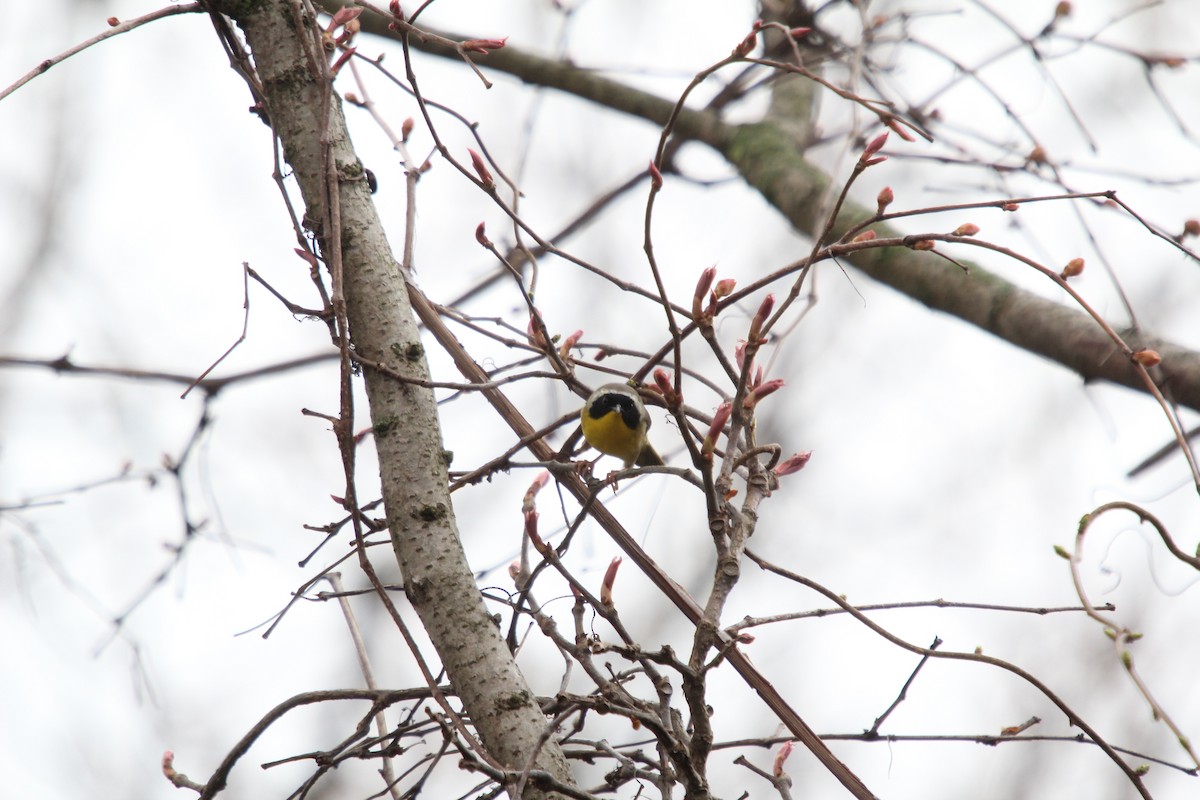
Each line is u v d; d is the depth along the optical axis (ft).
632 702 18.54
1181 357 23.71
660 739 16.89
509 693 17.20
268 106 19.84
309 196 19.42
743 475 19.93
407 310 19.40
